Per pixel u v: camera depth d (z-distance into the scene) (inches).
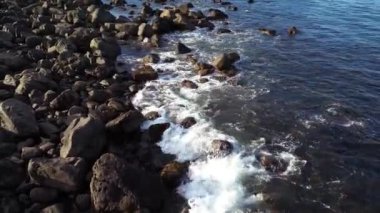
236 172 848.9
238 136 968.3
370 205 770.8
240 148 922.7
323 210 757.9
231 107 1101.7
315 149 923.4
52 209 727.1
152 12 2038.6
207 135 971.3
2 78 1218.6
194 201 779.4
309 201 777.6
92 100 1096.2
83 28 1660.9
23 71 1214.3
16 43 1491.1
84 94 1147.9
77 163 790.5
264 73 1307.8
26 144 888.9
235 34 1715.1
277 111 1079.6
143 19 1875.0
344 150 925.2
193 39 1663.4
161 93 1187.3
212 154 901.2
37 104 1055.0
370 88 1201.4
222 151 901.2
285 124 1019.9
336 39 1599.4
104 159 774.5
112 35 1672.0
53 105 1043.9
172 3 2331.4
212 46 1573.6
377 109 1091.3
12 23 1617.9
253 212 751.1
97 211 738.2
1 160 799.7
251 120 1036.5
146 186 761.6
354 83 1232.8
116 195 738.2
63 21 1795.0
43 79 1138.0
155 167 866.8
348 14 1924.2
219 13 1962.4
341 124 1021.8
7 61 1255.5
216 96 1163.3
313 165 872.9
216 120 1037.2
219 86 1224.2
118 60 1440.7
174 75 1314.0
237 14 2039.9
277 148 925.8
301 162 879.7
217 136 966.4
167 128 994.1
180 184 821.2
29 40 1466.5
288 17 1934.1
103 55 1398.9
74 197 771.4
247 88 1208.8
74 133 840.3
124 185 742.5
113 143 935.7
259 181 825.5
